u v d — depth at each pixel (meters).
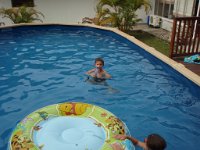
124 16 14.77
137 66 9.03
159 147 3.60
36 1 16.70
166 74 8.43
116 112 6.09
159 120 5.82
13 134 4.37
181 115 6.07
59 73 8.27
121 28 15.16
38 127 4.55
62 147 4.06
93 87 7.28
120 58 9.85
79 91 7.04
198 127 5.62
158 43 13.45
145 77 8.12
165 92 7.18
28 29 14.74
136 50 10.91
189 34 9.85
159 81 7.89
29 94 6.88
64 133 4.37
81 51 10.66
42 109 5.01
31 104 6.38
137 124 5.64
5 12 14.84
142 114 6.04
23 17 15.17
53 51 10.63
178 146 4.97
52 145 4.11
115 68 8.77
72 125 4.63
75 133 4.36
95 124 4.66
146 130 5.44
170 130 5.47
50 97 6.73
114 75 8.16
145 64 9.25
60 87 7.29
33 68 8.72
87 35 13.62
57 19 17.66
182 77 7.89
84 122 4.70
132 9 14.64
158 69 8.82
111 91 7.07
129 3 14.34
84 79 7.79
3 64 9.09
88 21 16.38
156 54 9.50
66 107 5.08
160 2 17.36
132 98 6.75
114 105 6.39
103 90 7.12
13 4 16.34
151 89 7.31
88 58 9.76
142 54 10.38
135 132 5.36
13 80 7.75
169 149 4.88
